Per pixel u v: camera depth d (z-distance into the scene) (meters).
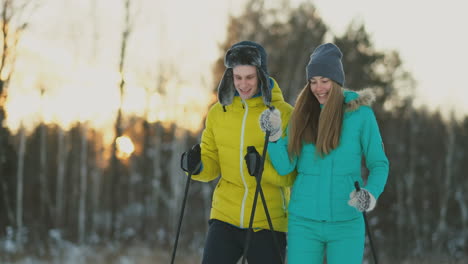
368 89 3.45
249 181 3.57
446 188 23.78
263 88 3.55
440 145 25.81
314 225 3.37
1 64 17.03
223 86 3.65
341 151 3.37
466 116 25.97
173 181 23.83
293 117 3.49
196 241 19.84
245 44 3.62
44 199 21.59
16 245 16.67
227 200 3.63
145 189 25.92
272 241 3.55
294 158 3.49
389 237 23.28
